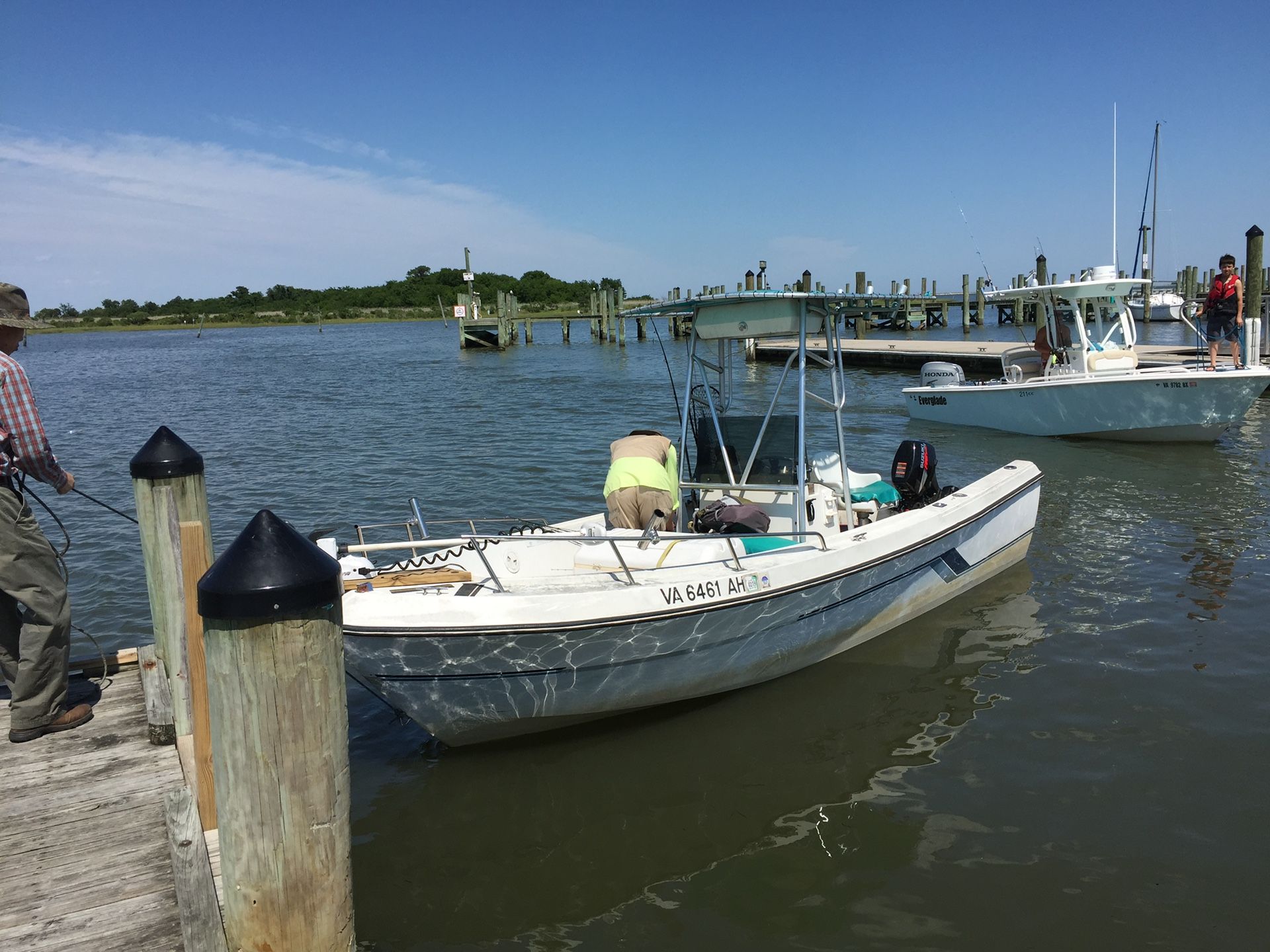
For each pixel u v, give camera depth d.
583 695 5.28
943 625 6.86
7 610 4.22
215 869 3.22
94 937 2.90
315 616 2.60
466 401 21.81
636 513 6.02
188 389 27.14
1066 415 14.27
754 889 3.98
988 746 5.11
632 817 4.57
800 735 5.35
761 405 6.75
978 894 3.88
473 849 4.33
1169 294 41.59
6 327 3.88
